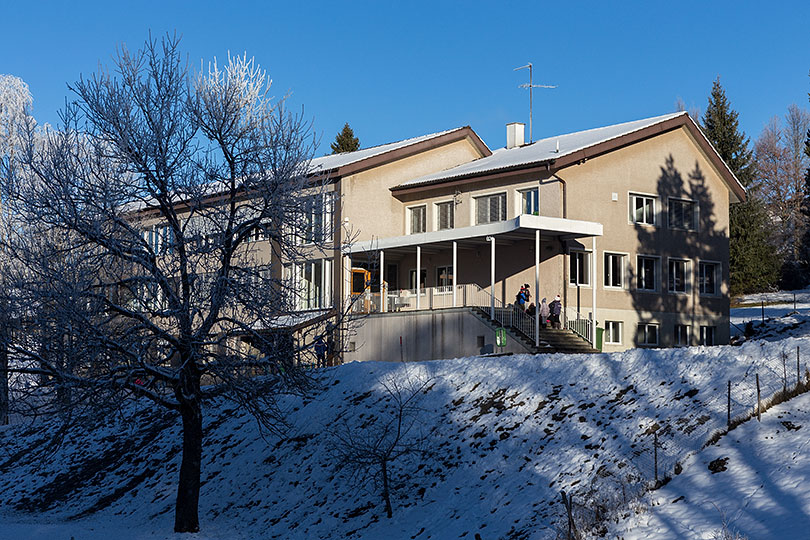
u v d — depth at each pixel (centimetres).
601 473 1683
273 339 2067
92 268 1975
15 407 1995
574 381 2162
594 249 3372
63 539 2041
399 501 1953
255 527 2091
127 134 1958
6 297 1895
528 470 1836
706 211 4038
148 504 2427
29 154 1997
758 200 6650
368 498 2019
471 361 2502
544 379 2227
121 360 1933
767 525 1266
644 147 3841
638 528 1396
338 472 2172
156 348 2003
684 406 1825
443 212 4016
